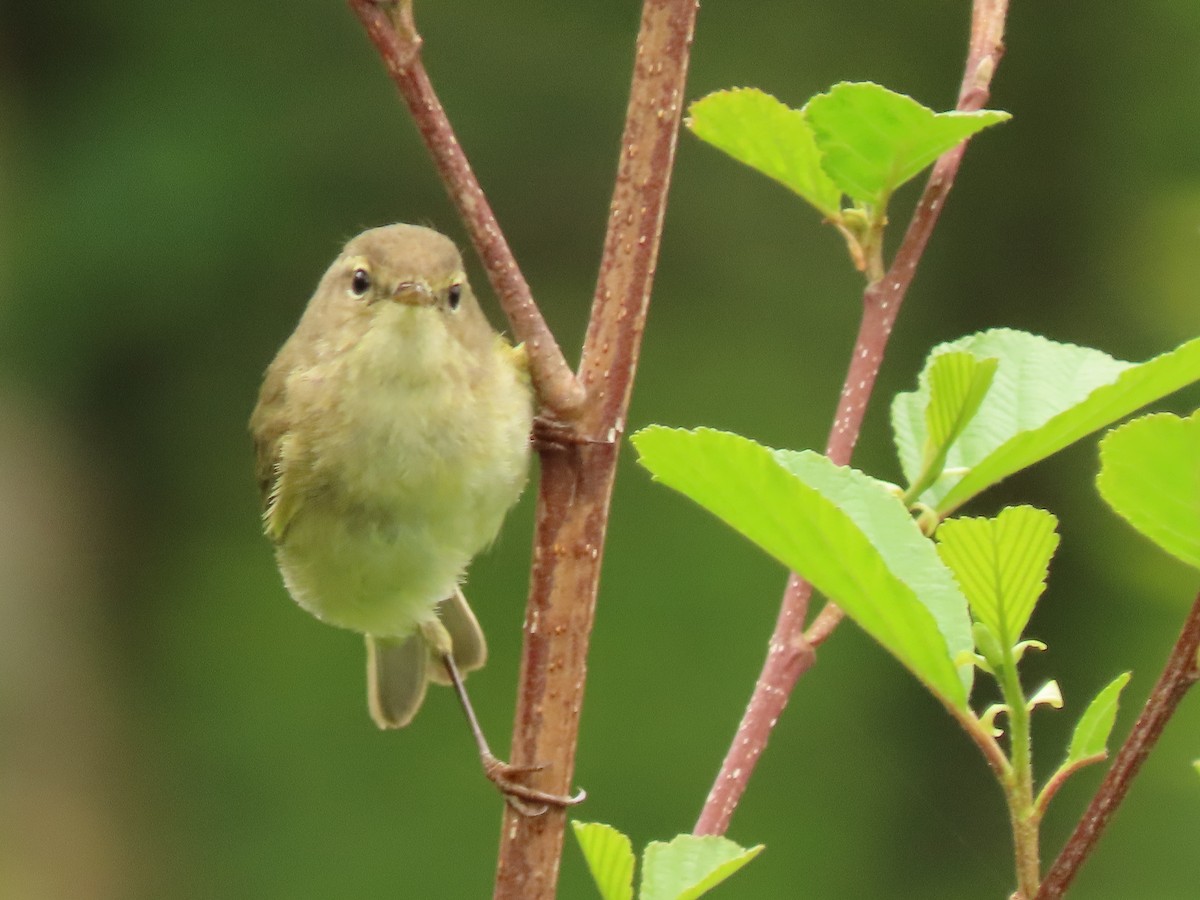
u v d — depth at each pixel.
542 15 14.44
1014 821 2.60
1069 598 13.13
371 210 14.38
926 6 14.72
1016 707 2.62
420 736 13.31
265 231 14.23
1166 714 2.41
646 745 12.81
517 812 3.17
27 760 14.18
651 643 13.27
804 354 14.12
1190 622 2.39
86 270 14.12
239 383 14.77
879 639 2.73
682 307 14.27
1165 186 14.62
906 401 3.84
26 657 14.48
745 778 3.53
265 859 12.99
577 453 3.19
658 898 3.03
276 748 13.48
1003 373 3.83
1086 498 13.25
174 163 14.18
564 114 14.41
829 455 3.67
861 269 3.75
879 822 12.57
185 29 14.60
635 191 3.19
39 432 14.83
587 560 3.20
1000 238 14.81
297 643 14.23
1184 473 2.53
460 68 14.41
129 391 14.85
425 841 12.86
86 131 14.41
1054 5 14.78
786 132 3.73
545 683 3.19
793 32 14.76
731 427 13.78
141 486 15.06
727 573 13.58
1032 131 14.84
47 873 13.91
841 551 2.62
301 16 14.59
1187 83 14.66
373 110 14.43
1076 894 11.36
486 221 3.10
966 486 3.46
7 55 14.52
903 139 3.56
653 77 3.18
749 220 14.44
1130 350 14.37
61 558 14.78
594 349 3.21
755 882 12.34
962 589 2.66
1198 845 11.20
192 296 14.32
